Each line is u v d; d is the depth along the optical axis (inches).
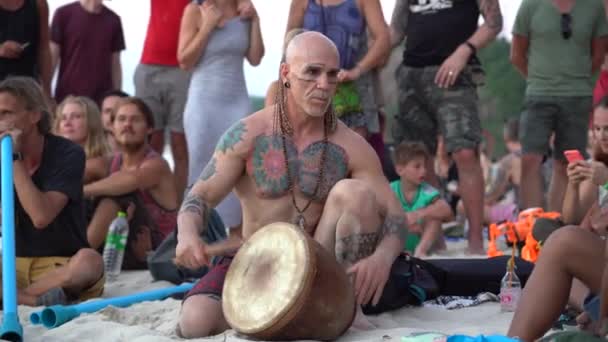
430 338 470.6
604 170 715.4
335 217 566.6
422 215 999.0
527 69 1112.8
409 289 681.0
